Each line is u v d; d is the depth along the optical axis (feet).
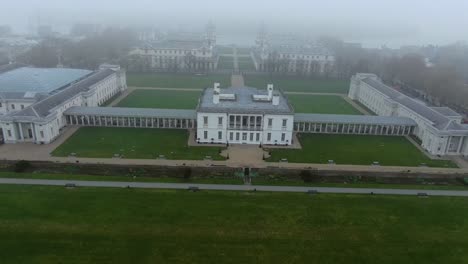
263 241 292.20
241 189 376.68
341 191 379.55
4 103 572.51
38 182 374.02
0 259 261.65
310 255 278.26
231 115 495.82
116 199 345.72
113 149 470.80
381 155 481.87
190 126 568.41
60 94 577.02
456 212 345.31
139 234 294.46
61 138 505.66
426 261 276.82
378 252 284.61
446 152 491.31
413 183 406.62
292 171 422.82
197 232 299.79
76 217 313.73
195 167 420.36
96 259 264.52
